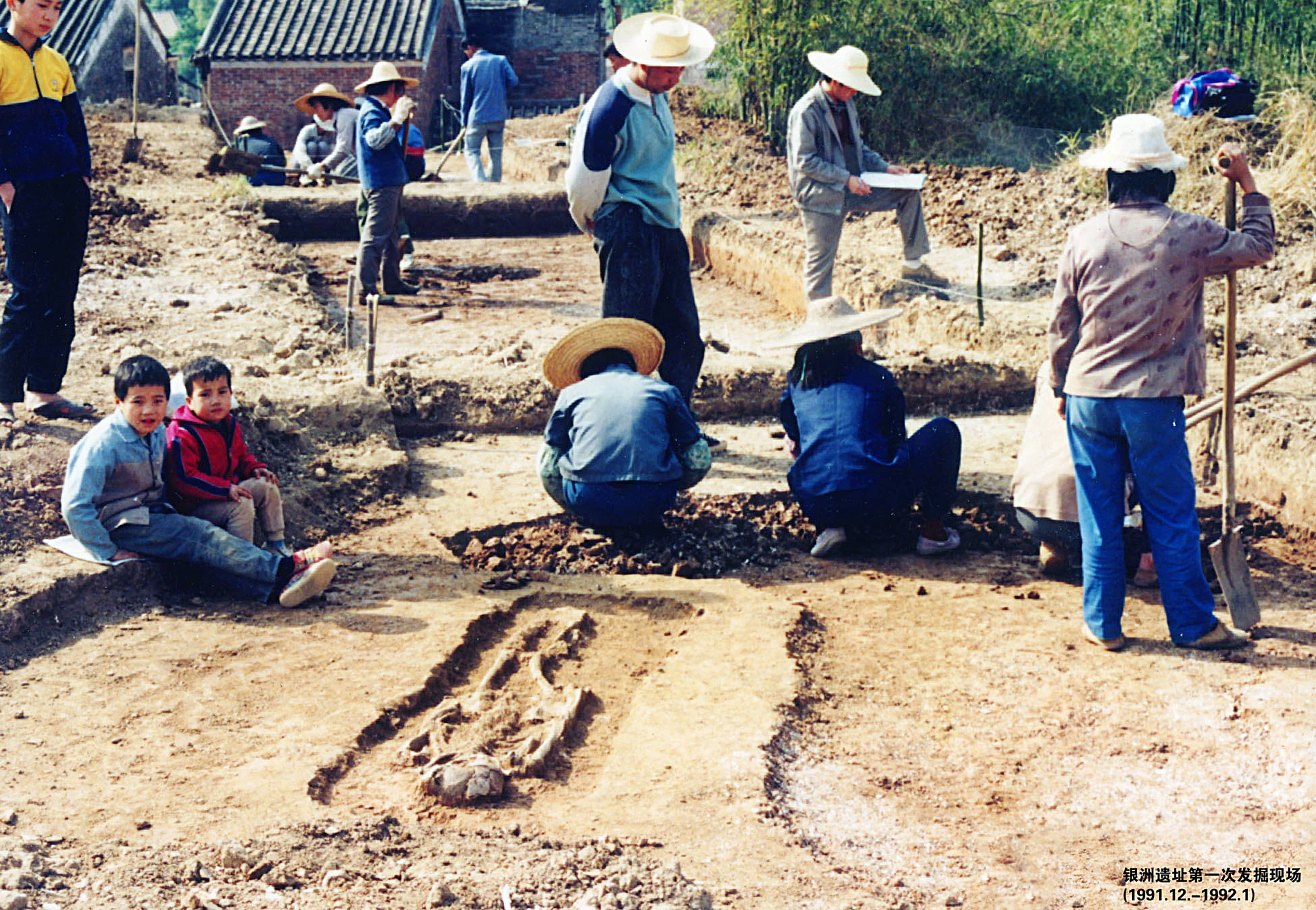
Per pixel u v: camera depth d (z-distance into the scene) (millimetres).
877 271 10344
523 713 4641
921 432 6254
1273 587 5879
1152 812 4141
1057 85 13812
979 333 8914
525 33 34000
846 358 6426
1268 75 12188
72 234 6250
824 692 4926
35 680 4742
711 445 7527
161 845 3602
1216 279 9211
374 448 7242
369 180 10961
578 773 4273
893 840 3965
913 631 5508
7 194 6004
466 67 16500
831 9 13969
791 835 3879
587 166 6723
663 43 6570
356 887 3391
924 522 6465
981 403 8422
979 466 7234
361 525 6523
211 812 3840
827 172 9359
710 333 10336
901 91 13766
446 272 12961
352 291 9070
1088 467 5250
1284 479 6516
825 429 6242
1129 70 13719
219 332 8977
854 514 6195
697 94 16859
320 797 3998
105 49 28516
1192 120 11133
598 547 6273
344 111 15812
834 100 9477
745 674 4949
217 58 27750
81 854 3521
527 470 7305
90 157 6688
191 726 4418
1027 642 5383
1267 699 4793
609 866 3566
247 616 5406
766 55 14578
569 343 6461
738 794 4070
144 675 4797
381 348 9602
